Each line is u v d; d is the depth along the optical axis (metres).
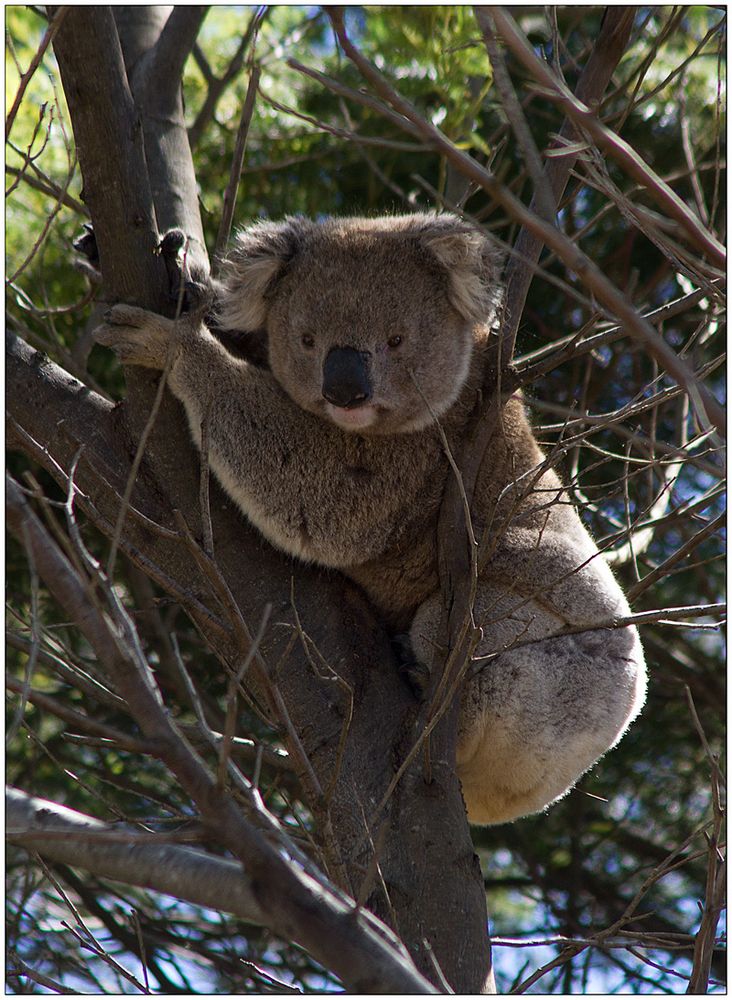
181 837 3.34
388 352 6.89
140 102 7.30
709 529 6.45
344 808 5.57
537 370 6.00
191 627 11.65
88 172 5.90
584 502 5.98
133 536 6.17
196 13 7.30
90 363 11.37
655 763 12.40
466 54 8.76
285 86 11.66
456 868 5.38
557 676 6.98
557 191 5.87
